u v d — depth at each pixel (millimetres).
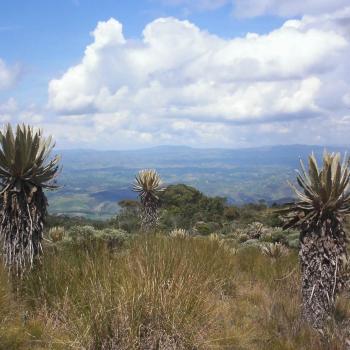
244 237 19812
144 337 3963
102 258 5660
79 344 3869
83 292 4504
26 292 4938
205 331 4316
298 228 5602
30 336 4125
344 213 5289
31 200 5262
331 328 4961
